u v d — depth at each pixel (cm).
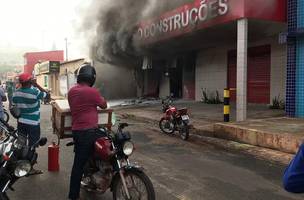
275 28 1403
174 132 1177
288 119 1172
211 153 865
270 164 752
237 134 976
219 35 1572
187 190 578
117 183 466
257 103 1712
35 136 669
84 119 495
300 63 1231
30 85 667
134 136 1108
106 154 459
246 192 571
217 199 538
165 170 701
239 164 752
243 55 1201
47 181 630
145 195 437
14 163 409
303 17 1206
